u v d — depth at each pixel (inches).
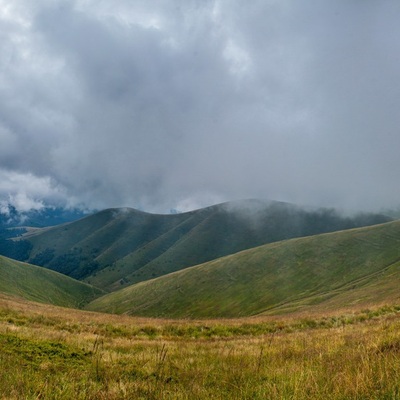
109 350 516.1
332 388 209.9
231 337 962.1
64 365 338.6
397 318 912.9
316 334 736.3
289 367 302.5
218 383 272.7
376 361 253.9
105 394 234.1
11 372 271.4
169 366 354.3
